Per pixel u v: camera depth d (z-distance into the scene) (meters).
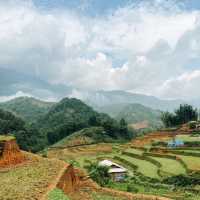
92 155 117.75
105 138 177.88
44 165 35.94
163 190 49.16
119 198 35.44
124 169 70.88
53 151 145.25
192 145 92.31
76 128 197.62
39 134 178.00
